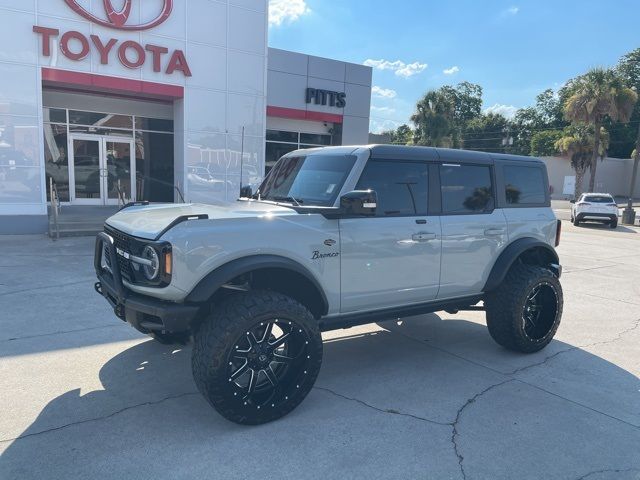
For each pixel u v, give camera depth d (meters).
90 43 13.34
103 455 3.18
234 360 3.56
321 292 3.99
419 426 3.68
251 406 3.57
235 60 15.65
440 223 4.67
